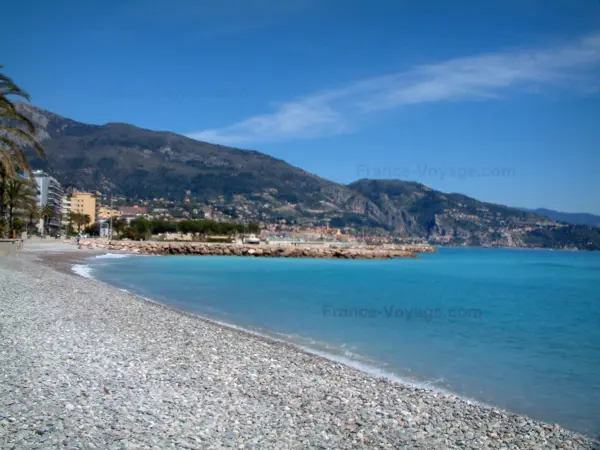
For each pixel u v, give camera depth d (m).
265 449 8.00
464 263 120.94
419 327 25.11
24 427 7.66
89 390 9.89
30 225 142.88
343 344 19.69
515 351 19.75
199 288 42.47
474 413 11.20
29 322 16.84
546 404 12.73
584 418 11.70
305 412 10.12
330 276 66.44
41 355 12.29
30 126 38.09
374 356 17.75
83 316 19.42
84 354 12.95
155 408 9.29
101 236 170.88
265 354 15.59
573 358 18.48
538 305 38.44
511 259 154.50
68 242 113.94
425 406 11.35
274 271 72.75
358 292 44.56
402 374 15.23
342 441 8.71
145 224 177.62
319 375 13.44
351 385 12.66
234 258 111.88
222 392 10.95
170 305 29.69
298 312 29.09
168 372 12.15
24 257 57.16
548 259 159.50
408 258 147.12
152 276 53.19
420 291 48.28
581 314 32.97
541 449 9.24
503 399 13.06
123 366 12.17
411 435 9.30
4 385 9.61
